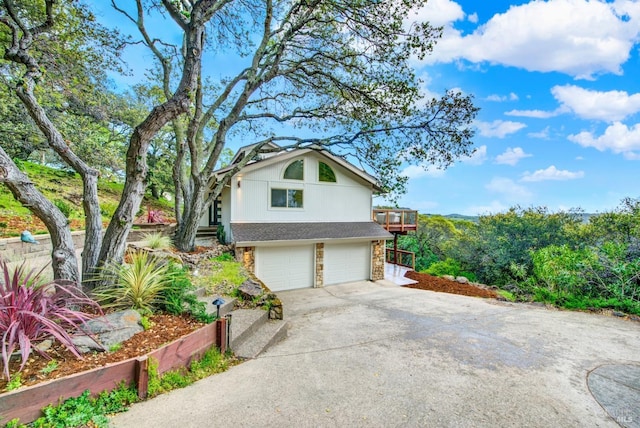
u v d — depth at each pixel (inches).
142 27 340.8
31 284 121.7
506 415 102.8
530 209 500.4
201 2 202.8
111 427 87.0
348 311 266.4
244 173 407.5
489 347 167.9
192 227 356.5
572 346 169.9
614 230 373.1
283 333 187.6
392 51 320.2
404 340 179.9
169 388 110.4
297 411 101.7
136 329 130.4
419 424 96.7
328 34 341.7
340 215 478.0
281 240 380.8
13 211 366.0
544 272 309.0
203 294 217.0
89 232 169.2
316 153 452.8
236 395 110.6
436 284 446.0
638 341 179.0
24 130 370.6
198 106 327.6
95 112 420.2
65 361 101.2
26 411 80.2
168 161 791.1
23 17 223.9
